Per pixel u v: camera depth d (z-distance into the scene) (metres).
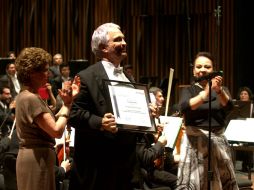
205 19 12.75
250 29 12.23
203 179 4.62
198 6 12.78
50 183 3.66
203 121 4.64
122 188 3.71
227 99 4.54
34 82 3.69
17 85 11.43
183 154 4.68
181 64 13.02
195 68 4.73
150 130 3.61
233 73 12.39
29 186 3.60
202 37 12.77
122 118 3.54
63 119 3.57
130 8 13.41
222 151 4.65
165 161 5.94
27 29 14.30
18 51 14.38
